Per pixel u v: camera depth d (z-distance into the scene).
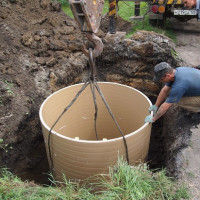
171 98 2.78
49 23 4.73
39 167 3.96
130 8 7.73
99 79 4.99
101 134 4.58
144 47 4.51
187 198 2.61
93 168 3.04
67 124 4.09
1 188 2.31
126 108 4.11
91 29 2.30
